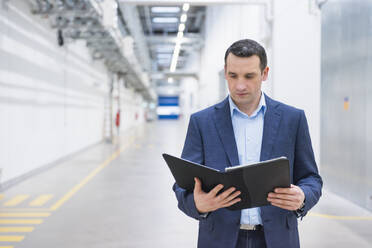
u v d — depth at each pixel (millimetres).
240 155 1468
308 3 5785
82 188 5852
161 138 16625
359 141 4719
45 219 4188
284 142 1422
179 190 1510
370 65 4426
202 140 1506
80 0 6223
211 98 15578
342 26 5082
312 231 3762
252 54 1317
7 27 5594
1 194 5375
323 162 5746
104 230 3820
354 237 3588
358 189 4762
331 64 5430
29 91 6551
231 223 1426
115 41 9602
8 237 3592
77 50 10172
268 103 1479
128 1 6059
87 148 11695
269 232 1401
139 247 3355
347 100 4992
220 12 12992
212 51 15227
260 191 1257
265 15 6512
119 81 19406
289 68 6039
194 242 3490
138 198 5215
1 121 5441
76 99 10133
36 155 7004
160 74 24703
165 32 23391
